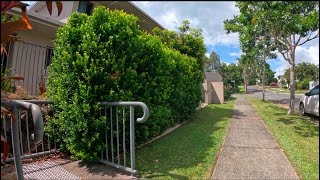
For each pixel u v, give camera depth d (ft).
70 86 11.50
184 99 24.23
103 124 11.26
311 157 13.73
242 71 94.32
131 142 10.35
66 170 10.62
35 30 22.61
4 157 5.40
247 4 14.57
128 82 12.60
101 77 11.53
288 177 10.85
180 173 10.92
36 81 21.77
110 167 11.11
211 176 10.77
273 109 37.65
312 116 29.58
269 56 43.37
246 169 11.76
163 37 32.53
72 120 11.28
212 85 51.85
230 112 34.17
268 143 16.79
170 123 20.88
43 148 12.25
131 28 13.28
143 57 14.33
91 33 11.62
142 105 9.91
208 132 20.20
